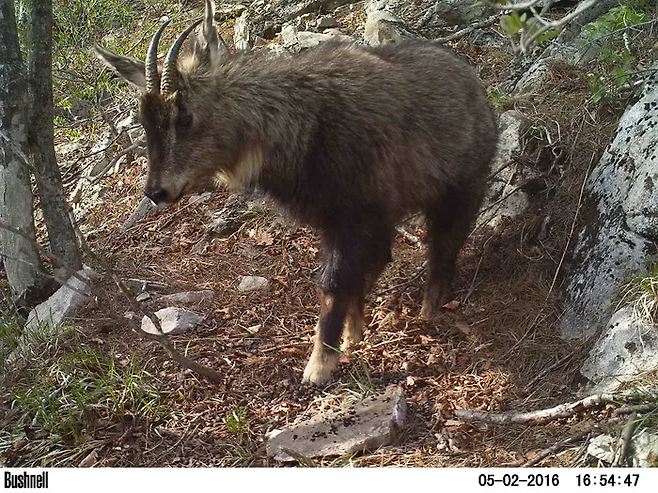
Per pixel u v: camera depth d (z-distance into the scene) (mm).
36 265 1687
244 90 1285
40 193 1671
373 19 2262
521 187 1636
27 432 1291
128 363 1416
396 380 1336
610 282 1331
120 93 2600
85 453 1227
